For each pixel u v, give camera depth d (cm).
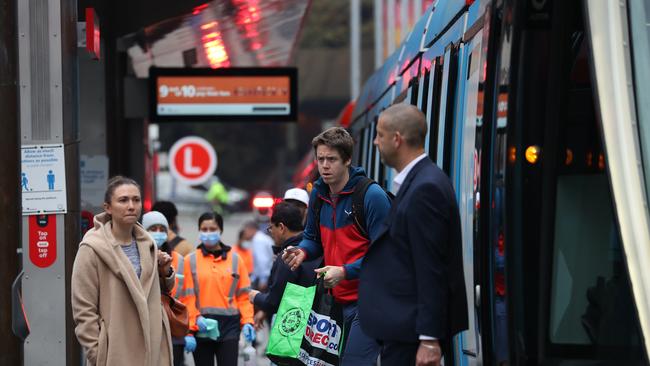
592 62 851
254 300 1521
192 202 12131
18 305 1267
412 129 1015
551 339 900
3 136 1276
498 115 910
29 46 1493
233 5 2398
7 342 1275
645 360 816
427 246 985
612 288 901
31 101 1491
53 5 1495
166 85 2912
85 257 1188
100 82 2472
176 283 1764
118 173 2733
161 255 1246
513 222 898
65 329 1498
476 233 959
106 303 1190
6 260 1280
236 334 1794
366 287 1034
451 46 1292
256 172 15525
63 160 1495
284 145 15562
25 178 1497
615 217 833
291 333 1302
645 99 846
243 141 15325
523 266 901
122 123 2895
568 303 902
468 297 1117
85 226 2008
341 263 1230
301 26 2942
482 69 956
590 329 902
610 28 851
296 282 1467
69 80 1502
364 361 1244
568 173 900
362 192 1217
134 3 2462
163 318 1230
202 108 2931
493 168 920
